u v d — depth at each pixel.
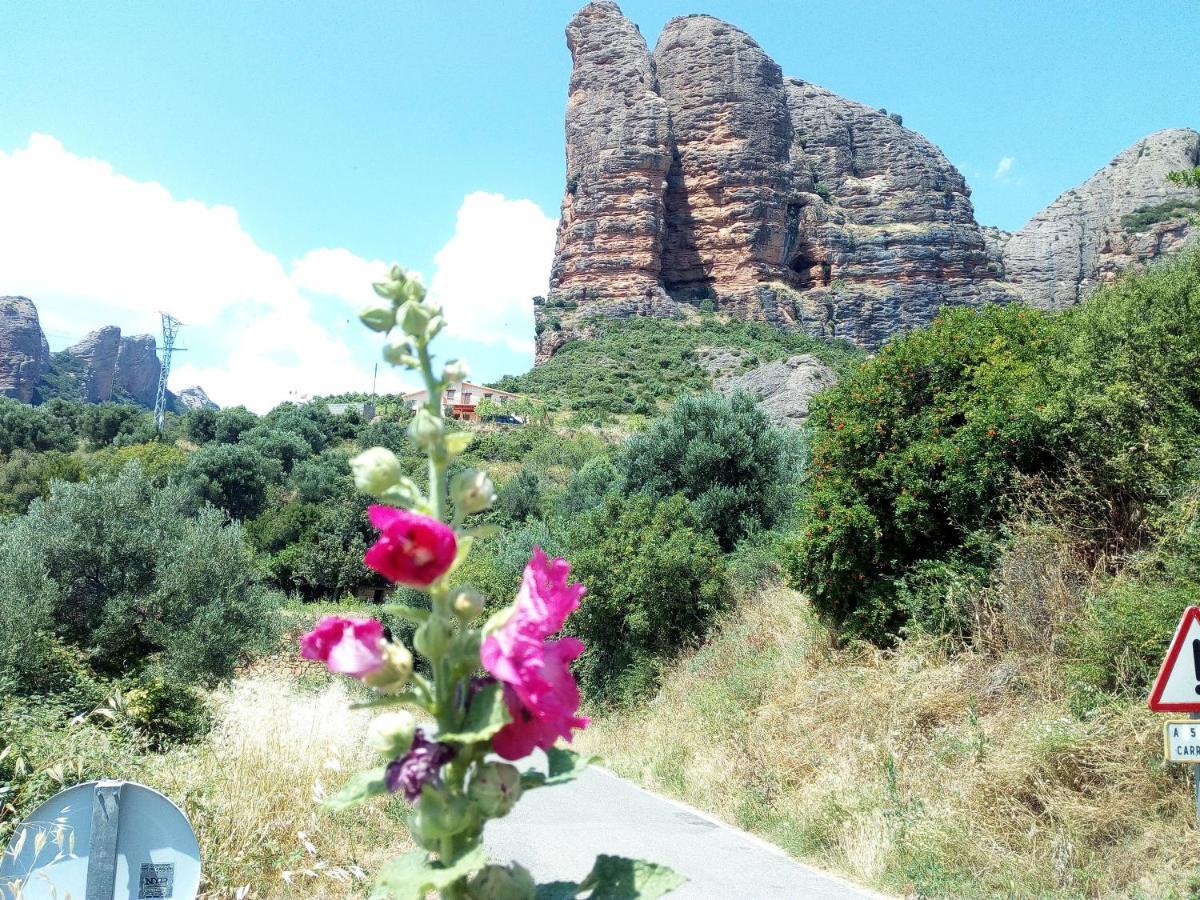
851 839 7.34
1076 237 104.38
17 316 149.50
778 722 10.48
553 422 67.12
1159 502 8.37
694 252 99.06
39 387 151.00
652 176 97.88
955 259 100.69
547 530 24.05
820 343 91.00
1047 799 6.64
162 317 80.44
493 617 1.37
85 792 3.87
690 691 13.93
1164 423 8.42
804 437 20.66
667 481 19.69
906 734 8.45
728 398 20.92
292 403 79.69
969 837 6.64
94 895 3.80
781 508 18.36
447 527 1.28
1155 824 6.08
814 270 99.75
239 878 5.66
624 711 15.91
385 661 1.36
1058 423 9.27
